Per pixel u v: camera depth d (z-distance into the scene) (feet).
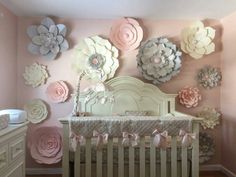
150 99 12.63
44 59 12.66
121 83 12.55
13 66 12.03
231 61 12.11
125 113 12.41
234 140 11.82
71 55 12.77
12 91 11.94
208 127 13.06
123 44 12.78
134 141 7.91
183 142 8.04
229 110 12.31
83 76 12.71
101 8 11.23
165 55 12.71
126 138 7.90
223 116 12.91
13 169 6.91
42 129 12.32
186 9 11.39
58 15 12.37
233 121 11.94
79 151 8.05
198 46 12.95
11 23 11.72
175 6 10.96
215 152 13.16
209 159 13.07
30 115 12.60
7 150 6.46
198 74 13.08
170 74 12.73
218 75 13.07
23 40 12.55
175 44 13.03
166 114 12.38
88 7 11.08
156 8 11.25
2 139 6.05
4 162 6.24
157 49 12.71
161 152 8.05
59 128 12.41
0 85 10.58
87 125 7.96
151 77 12.71
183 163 8.13
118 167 8.07
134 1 10.30
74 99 12.48
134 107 12.59
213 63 13.11
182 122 8.04
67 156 8.06
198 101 13.08
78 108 12.37
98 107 12.52
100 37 12.78
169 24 13.05
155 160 8.14
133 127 7.95
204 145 12.96
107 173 8.11
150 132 8.00
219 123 13.10
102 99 12.50
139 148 8.13
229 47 12.31
